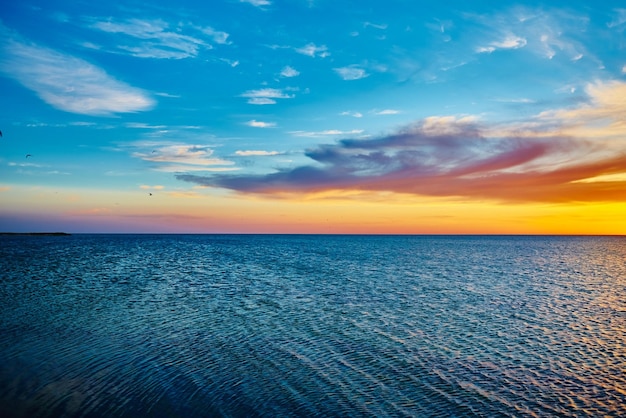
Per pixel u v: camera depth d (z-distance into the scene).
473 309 35.81
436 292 45.06
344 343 24.62
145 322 28.72
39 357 20.56
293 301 38.16
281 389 17.56
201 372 19.27
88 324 27.67
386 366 20.81
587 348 24.69
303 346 23.84
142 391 16.86
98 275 55.69
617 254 125.88
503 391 18.14
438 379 19.30
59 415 14.46
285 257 97.50
